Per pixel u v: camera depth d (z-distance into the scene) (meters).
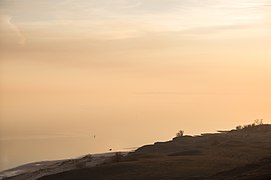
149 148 145.00
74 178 87.50
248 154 112.44
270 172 63.91
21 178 115.69
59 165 132.25
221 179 69.25
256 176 62.78
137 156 118.88
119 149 177.50
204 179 73.75
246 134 172.25
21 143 164.62
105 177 85.44
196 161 101.19
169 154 122.06
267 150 119.69
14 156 148.75
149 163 98.50
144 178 80.50
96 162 122.50
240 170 75.12
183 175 81.31
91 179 85.38
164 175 82.44
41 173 118.19
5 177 121.19
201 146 138.88
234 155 111.94
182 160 103.69
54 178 90.44
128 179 80.75
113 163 100.06
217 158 106.25
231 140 147.62
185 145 145.62
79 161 132.62
